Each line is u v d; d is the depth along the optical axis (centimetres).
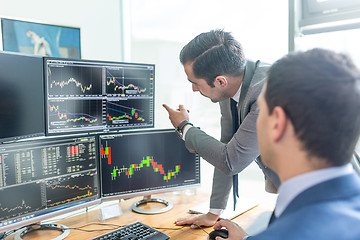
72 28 178
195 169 155
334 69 42
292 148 44
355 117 41
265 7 174
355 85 41
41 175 116
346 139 42
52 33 169
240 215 139
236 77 108
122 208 148
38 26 163
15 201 109
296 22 167
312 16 170
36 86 117
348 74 42
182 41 213
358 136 43
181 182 152
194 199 160
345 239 36
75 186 127
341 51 47
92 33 193
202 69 106
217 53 103
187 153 152
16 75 110
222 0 190
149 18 225
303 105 41
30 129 116
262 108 49
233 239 99
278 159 47
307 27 172
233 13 185
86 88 132
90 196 132
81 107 132
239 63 105
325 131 41
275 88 45
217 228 107
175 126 124
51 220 141
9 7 154
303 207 42
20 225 111
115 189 138
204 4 198
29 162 113
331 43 168
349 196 41
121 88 142
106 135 134
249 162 110
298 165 44
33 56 116
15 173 109
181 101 218
